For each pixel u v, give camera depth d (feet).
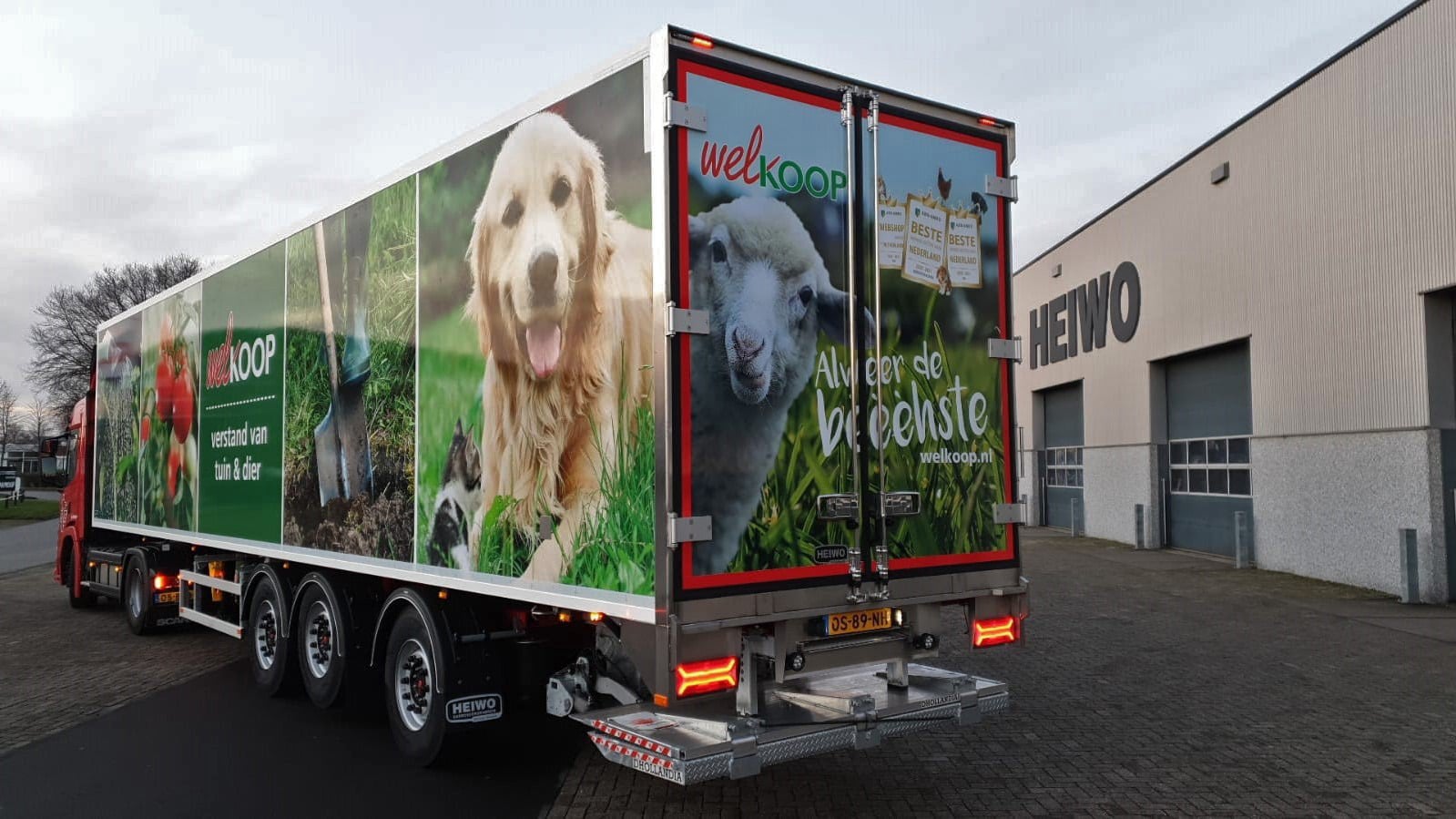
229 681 30.22
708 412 14.85
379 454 21.97
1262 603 41.24
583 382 16.06
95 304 194.80
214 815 18.10
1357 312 44.62
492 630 20.54
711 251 15.03
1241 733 22.63
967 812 17.69
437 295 20.07
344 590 24.21
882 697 17.10
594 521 15.75
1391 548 42.60
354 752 22.31
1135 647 32.73
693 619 14.52
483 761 21.45
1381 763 20.34
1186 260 60.90
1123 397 70.90
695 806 18.08
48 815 18.21
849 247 16.66
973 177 18.62
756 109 15.74
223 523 29.73
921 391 17.57
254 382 28.02
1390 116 42.29
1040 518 92.73
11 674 31.53
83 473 44.09
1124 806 17.93
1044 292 89.25
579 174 16.40
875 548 16.67
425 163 20.54
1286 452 50.44
